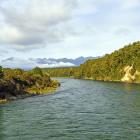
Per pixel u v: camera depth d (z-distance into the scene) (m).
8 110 58.56
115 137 37.34
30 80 106.06
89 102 71.00
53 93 95.25
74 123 46.03
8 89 80.25
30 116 52.09
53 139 36.62
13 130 41.44
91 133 39.47
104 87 123.88
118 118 49.72
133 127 42.81
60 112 56.31
